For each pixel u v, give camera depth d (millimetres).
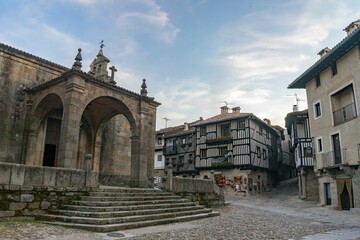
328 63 22375
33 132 16719
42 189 10320
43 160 18000
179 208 12680
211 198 18203
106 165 21000
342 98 21797
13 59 16812
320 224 12367
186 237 8141
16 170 9727
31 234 7648
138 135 18062
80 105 14852
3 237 7086
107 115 19688
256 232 9461
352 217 15508
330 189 22156
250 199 29172
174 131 48938
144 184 17594
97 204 10430
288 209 20406
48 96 16297
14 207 9531
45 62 18000
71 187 11211
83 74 15008
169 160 45344
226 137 36406
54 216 9773
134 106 18297
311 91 25156
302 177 28891
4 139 15906
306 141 29484
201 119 46625
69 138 13984
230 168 35844
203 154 39031
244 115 35438
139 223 9734
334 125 21703
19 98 16781
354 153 19438
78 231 8477
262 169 37719
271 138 42969
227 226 10578
